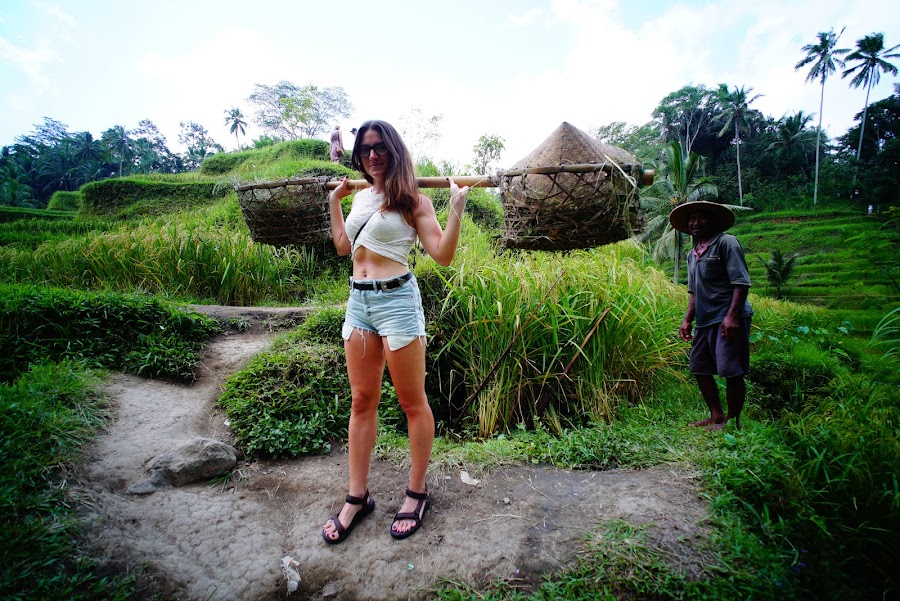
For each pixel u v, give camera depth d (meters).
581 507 2.13
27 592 1.41
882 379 3.73
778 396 4.04
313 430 2.67
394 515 2.09
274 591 1.67
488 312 3.35
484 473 2.47
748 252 33.47
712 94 44.56
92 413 2.43
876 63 39.72
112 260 5.39
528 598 1.63
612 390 3.45
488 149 10.61
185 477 2.16
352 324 1.97
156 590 1.58
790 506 2.03
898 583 1.81
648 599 1.62
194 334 3.69
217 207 9.95
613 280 3.56
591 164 1.91
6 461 1.85
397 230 1.91
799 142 44.25
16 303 3.05
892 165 39.56
